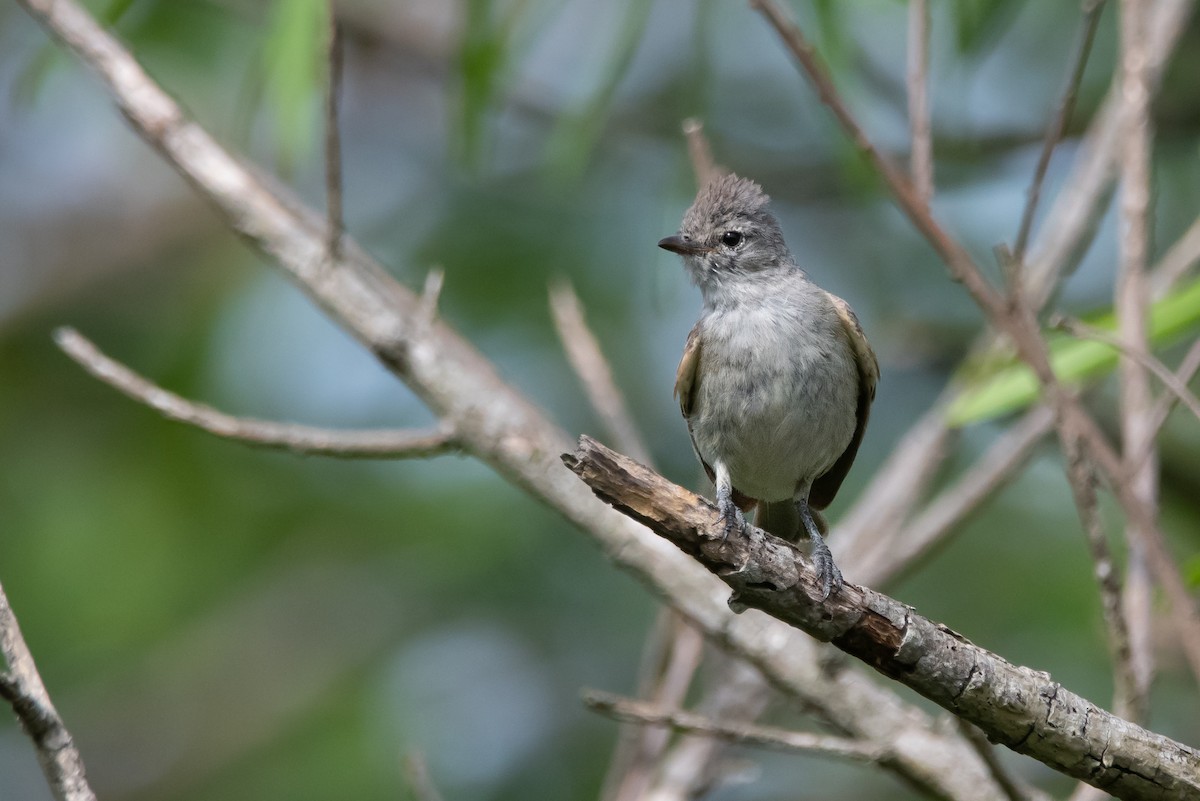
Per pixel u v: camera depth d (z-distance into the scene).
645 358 13.78
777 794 12.67
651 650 8.84
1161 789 5.25
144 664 13.35
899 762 6.94
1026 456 8.46
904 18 12.77
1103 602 6.20
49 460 13.91
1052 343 8.26
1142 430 6.62
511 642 13.38
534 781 12.74
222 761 13.06
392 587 13.69
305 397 13.52
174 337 14.06
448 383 7.46
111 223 15.67
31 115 15.23
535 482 7.36
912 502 8.80
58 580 13.30
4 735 13.54
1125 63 6.93
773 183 13.80
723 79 14.28
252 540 13.45
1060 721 5.26
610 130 13.98
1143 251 6.73
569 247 13.76
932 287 13.60
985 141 12.82
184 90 13.60
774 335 8.41
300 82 7.98
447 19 15.12
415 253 13.91
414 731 12.80
